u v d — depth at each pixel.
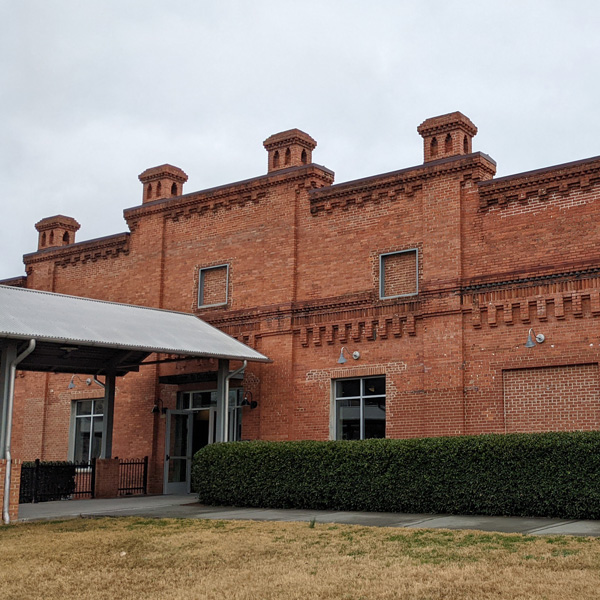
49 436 27.75
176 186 27.28
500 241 19.39
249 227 23.97
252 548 12.64
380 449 17.09
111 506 19.38
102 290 27.22
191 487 24.31
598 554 10.84
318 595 9.83
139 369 25.48
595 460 14.38
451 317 19.69
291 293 22.59
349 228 22.00
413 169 20.95
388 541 12.65
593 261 17.84
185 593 10.23
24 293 20.50
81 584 10.95
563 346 18.03
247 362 23.17
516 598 9.20
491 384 18.91
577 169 18.42
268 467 18.62
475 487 15.63
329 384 21.58
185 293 25.09
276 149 24.31
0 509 16.41
